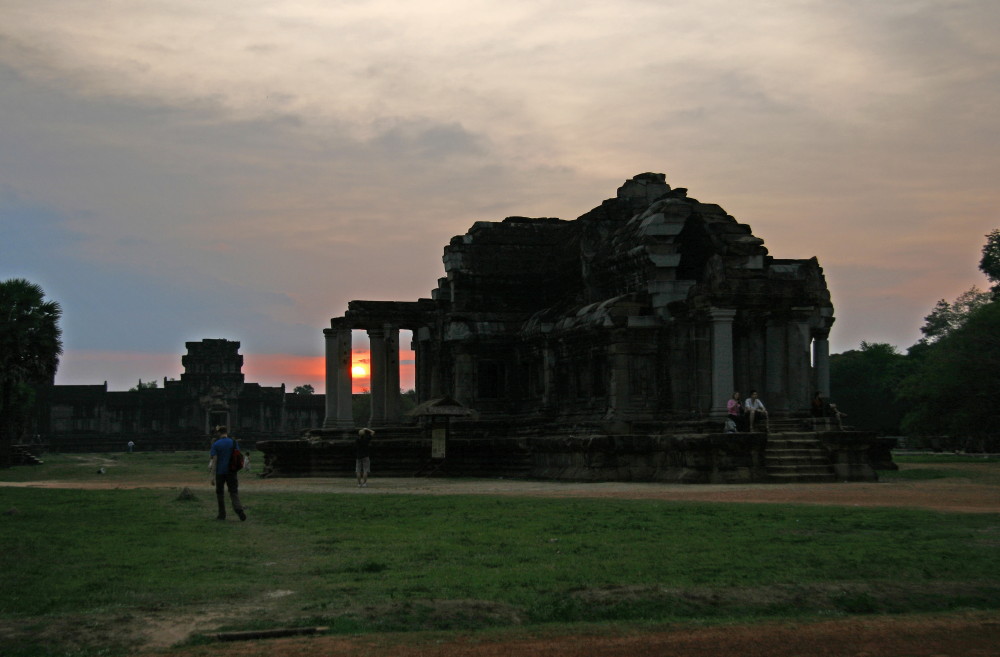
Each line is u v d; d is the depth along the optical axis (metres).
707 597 15.45
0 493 35.78
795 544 19.73
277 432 176.38
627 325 44.72
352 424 56.97
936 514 23.84
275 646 12.99
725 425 39.28
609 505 27.38
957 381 75.50
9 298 81.06
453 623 14.26
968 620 14.24
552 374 52.19
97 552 19.78
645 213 47.16
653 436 40.00
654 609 14.99
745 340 43.25
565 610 14.65
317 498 32.31
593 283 50.34
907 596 15.58
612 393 45.19
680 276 47.12
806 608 15.14
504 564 18.11
